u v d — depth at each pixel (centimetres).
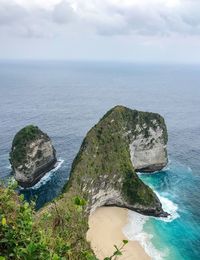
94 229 5953
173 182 8388
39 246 915
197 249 5522
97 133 7381
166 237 5838
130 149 8619
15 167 7938
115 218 6469
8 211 1095
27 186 8062
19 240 932
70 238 1483
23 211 1067
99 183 6650
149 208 6644
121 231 5991
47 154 8788
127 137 8444
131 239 5731
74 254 1195
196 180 8481
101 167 6812
